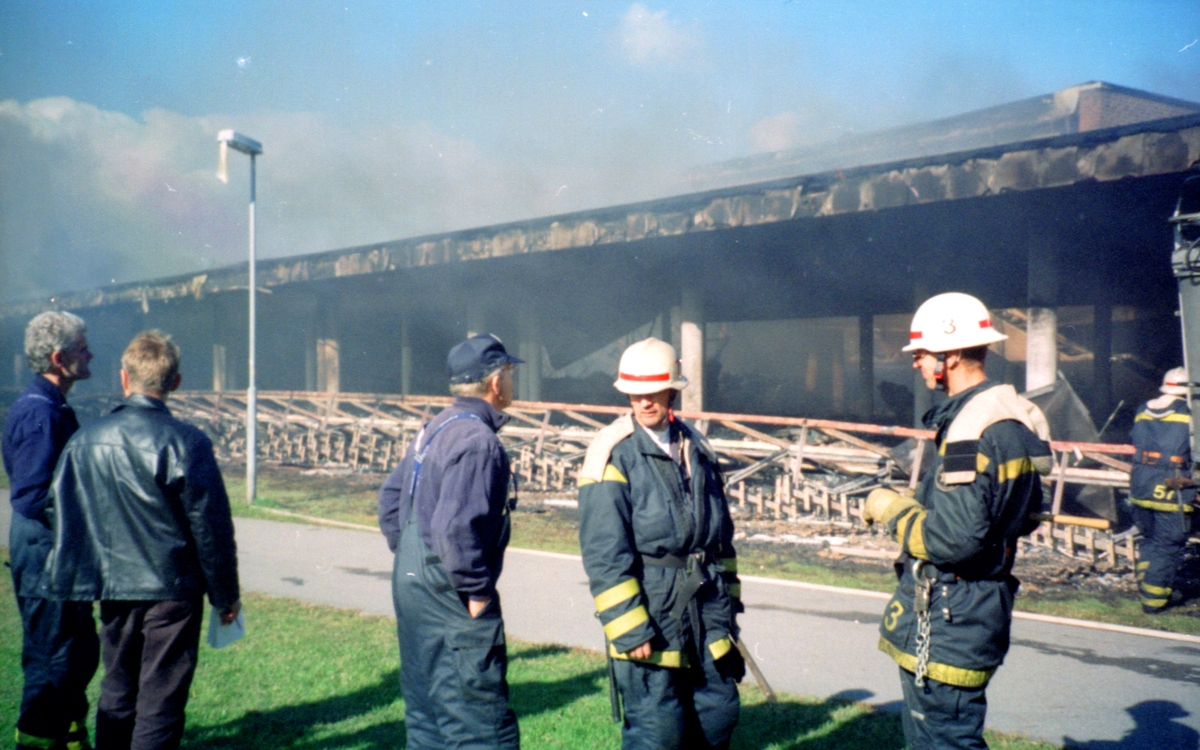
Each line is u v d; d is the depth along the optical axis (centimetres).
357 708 393
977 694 241
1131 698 407
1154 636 512
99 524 280
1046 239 866
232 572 293
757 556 754
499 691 265
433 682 267
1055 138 706
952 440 233
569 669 444
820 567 709
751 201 911
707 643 268
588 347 1464
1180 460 554
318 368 1791
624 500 267
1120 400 1073
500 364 293
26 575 312
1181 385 558
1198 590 629
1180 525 557
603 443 271
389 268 1354
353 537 837
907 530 240
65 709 319
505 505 279
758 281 1299
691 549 269
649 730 262
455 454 265
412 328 1773
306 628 519
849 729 365
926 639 238
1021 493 233
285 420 1596
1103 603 598
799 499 938
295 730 367
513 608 573
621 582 260
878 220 969
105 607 288
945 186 768
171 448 284
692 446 281
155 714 281
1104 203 828
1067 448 753
